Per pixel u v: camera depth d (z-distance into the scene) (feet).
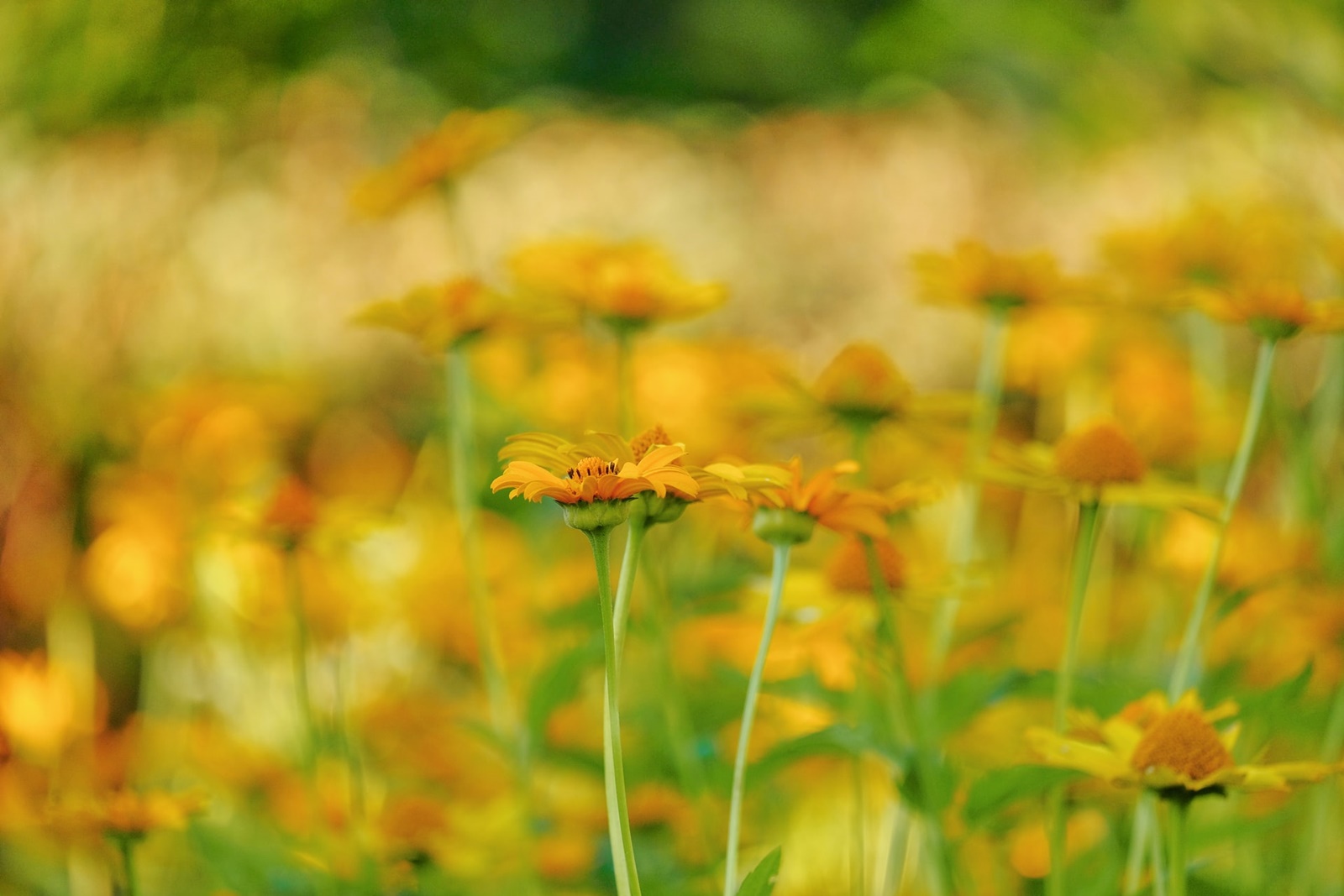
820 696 5.95
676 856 6.16
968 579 5.92
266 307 11.34
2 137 11.21
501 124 6.25
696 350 6.91
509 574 6.86
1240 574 6.34
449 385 6.50
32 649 8.14
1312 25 9.29
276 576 6.51
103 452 9.32
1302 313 5.69
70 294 10.48
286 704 6.81
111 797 5.79
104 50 11.50
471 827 6.10
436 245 11.98
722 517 6.47
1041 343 7.32
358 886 5.91
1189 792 5.37
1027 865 6.03
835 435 6.24
